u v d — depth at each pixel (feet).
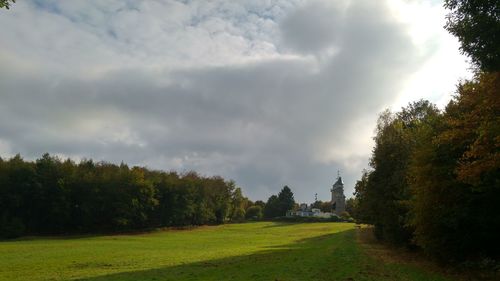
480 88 65.21
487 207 82.53
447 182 83.35
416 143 122.52
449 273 80.89
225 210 535.60
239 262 114.52
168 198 423.23
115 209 365.40
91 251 172.45
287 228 434.71
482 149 60.18
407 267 92.22
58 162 355.77
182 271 96.53
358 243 183.83
